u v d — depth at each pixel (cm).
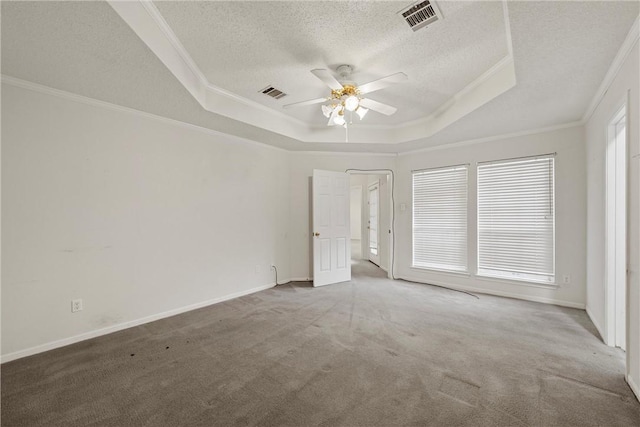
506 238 404
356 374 212
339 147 479
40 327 251
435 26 214
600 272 284
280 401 183
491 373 212
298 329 295
